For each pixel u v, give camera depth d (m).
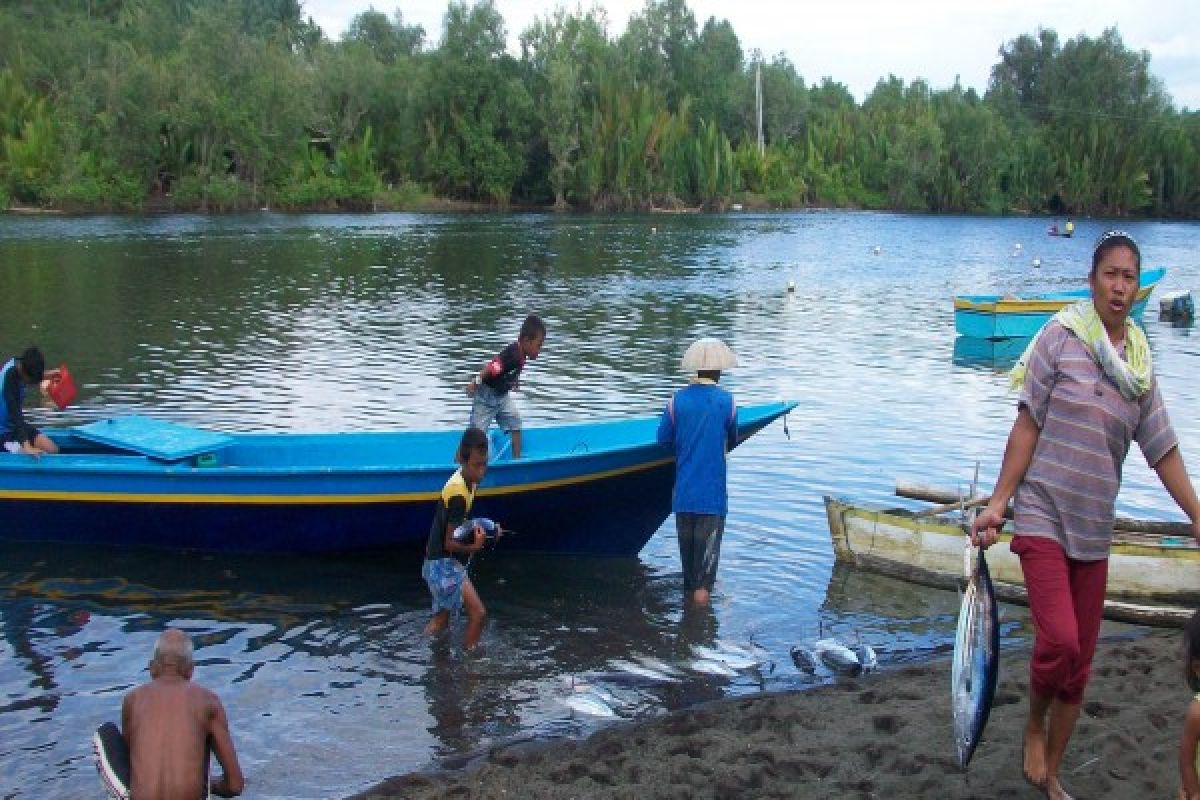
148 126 60.53
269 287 29.78
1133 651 7.73
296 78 67.44
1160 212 93.31
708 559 8.99
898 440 14.29
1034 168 92.81
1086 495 4.97
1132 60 99.56
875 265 42.38
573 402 16.30
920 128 92.00
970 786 5.68
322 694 7.37
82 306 25.31
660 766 6.17
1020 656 7.93
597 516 9.98
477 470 7.99
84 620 8.51
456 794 5.95
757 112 91.81
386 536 9.86
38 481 9.71
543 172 78.50
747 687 7.57
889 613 8.90
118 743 4.97
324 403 15.88
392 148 75.88
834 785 5.87
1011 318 22.80
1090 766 5.81
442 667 7.81
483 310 26.61
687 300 29.61
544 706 7.25
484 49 74.25
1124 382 4.91
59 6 78.81
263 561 9.84
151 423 10.95
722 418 9.00
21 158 57.88
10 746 6.62
